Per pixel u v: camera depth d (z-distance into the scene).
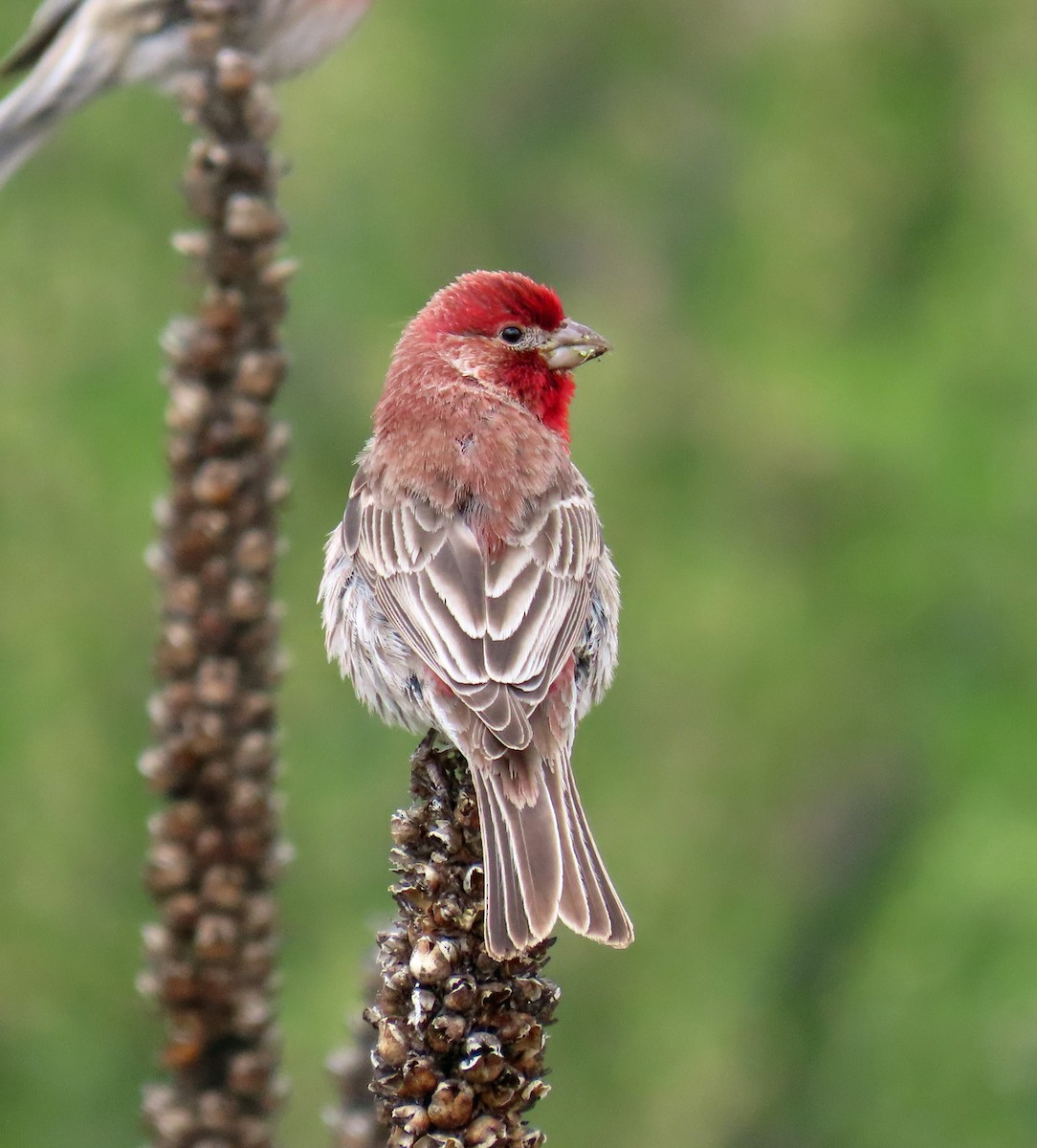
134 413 13.55
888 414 14.27
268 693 6.62
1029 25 15.08
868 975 13.14
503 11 16.45
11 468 13.41
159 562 6.59
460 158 15.91
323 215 14.99
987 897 12.52
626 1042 14.61
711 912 14.89
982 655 13.90
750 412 14.95
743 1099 14.47
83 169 14.23
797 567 15.00
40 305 13.94
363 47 15.45
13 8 14.23
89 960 12.81
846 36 15.51
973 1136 12.55
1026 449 13.93
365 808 13.77
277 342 6.53
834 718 14.77
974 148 15.11
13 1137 12.22
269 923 6.65
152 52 6.45
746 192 15.79
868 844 14.85
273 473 6.55
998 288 14.34
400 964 5.66
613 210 16.47
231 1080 6.62
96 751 13.05
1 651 13.03
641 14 17.14
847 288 15.41
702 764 15.08
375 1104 5.87
